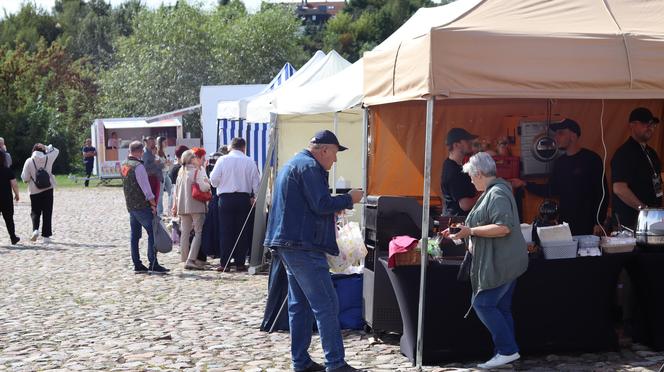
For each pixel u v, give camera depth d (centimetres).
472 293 630
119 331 798
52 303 959
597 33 619
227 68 4588
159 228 1191
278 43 4700
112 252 1458
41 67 5881
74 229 1883
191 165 1222
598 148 880
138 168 1178
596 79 613
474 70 600
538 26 633
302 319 630
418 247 649
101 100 4922
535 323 660
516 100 881
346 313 779
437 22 688
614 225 786
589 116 880
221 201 1177
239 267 1194
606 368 630
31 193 1583
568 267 660
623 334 688
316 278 609
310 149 619
